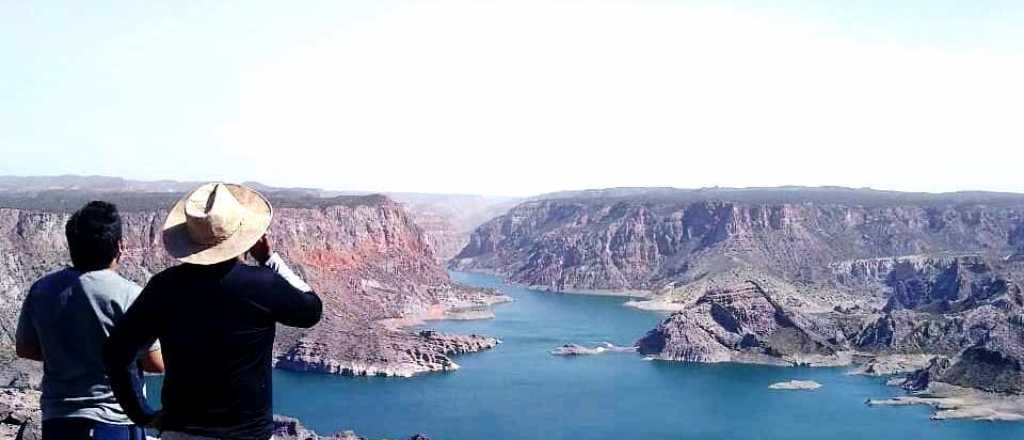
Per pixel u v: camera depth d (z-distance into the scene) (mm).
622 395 194375
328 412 173000
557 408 179125
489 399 185500
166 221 15633
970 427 172750
